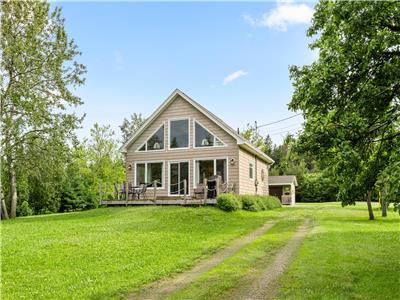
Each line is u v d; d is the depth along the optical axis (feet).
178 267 28.86
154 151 82.43
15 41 76.48
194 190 71.56
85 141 137.49
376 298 20.75
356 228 47.21
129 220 56.03
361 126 25.13
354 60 25.57
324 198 150.10
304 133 27.37
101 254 32.76
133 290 23.56
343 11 25.08
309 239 39.32
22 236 42.98
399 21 25.46
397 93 26.73
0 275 26.58
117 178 138.31
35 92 79.66
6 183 94.12
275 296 21.72
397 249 33.09
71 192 116.78
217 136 77.61
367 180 26.89
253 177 88.89
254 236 43.70
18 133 77.77
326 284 23.49
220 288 23.39
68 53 82.12
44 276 26.32
